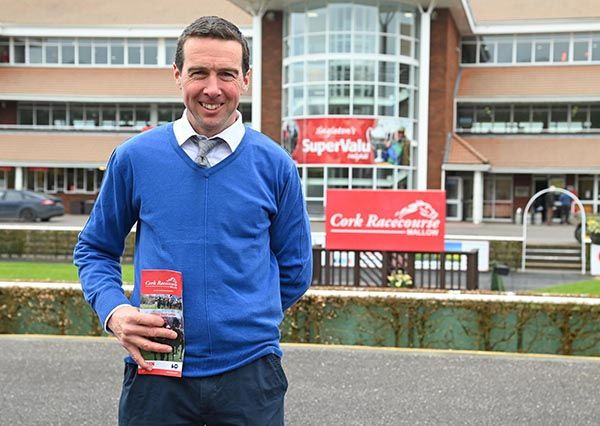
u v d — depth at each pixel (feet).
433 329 28.14
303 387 21.98
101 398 20.63
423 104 115.85
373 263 45.52
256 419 8.89
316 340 28.68
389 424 18.78
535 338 27.48
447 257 59.77
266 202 9.07
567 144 128.26
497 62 139.03
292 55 113.50
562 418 19.38
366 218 44.86
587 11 140.15
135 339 8.52
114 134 140.15
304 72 112.06
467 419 19.24
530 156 126.31
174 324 8.60
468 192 130.72
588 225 70.59
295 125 113.19
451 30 124.47
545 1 144.15
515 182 132.57
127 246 69.21
